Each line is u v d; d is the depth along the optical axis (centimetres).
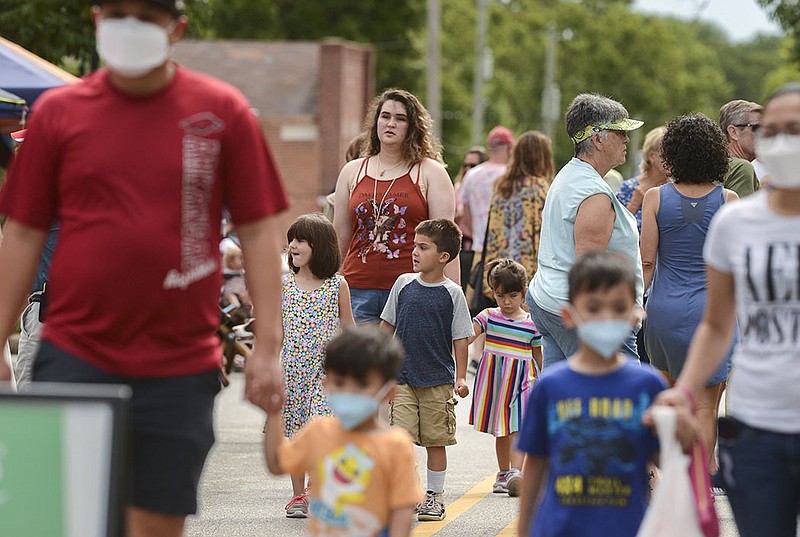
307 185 11419
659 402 1051
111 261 1036
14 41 3862
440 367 1836
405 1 13562
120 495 913
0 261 1083
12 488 914
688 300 1717
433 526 1802
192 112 1055
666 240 1741
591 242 1683
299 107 11481
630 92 19738
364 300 1959
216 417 2892
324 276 1842
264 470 2231
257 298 1105
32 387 1027
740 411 1052
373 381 1093
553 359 1769
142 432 1056
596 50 19750
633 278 1070
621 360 1104
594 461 1068
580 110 1728
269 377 1108
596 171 1731
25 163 1066
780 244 1027
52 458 914
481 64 11488
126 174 1038
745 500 1051
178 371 1059
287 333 1836
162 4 1030
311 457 1130
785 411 1032
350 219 2022
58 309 1062
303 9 13412
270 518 1836
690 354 1095
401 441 1116
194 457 1071
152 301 1044
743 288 1041
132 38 1012
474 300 2803
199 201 1056
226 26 13425
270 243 1103
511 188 2720
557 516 1075
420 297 1838
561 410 1080
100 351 1048
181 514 1068
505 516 1870
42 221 1078
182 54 11850
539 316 1733
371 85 12269
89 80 1077
